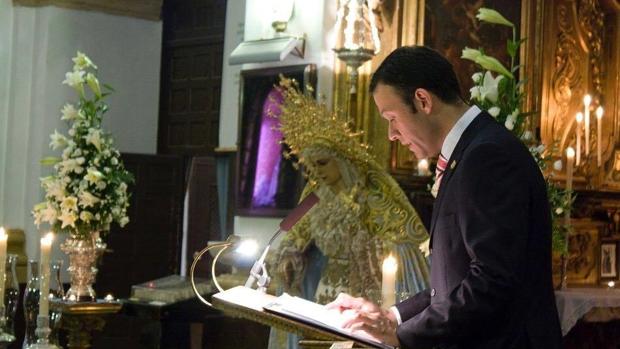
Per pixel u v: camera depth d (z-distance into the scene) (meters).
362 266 4.94
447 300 2.54
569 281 6.49
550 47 6.55
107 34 9.01
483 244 2.51
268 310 2.66
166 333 5.95
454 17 6.16
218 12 8.84
